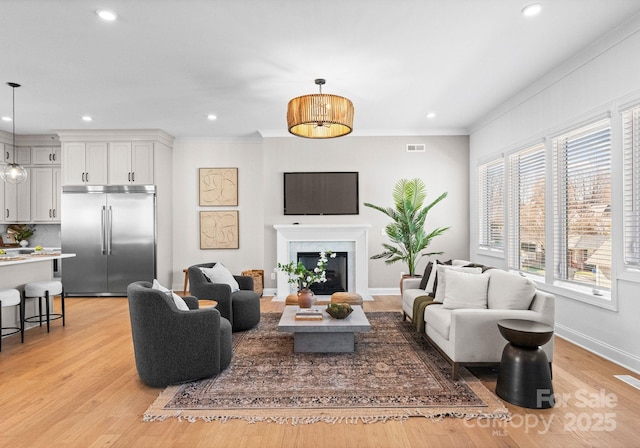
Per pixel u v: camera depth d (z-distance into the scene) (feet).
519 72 12.72
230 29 9.80
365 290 20.07
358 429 7.15
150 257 20.38
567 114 12.14
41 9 8.80
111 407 8.07
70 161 20.35
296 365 10.38
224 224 22.17
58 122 18.71
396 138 20.59
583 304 11.60
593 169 11.40
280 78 13.06
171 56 11.34
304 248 20.29
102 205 20.36
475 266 13.12
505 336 8.35
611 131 10.34
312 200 20.62
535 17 9.32
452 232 20.59
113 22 9.42
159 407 7.96
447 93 14.74
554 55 11.44
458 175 20.59
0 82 13.35
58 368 10.34
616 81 10.09
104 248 20.36
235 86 13.82
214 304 12.07
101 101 15.46
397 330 13.87
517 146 15.23
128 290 9.57
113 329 14.20
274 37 10.23
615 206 10.25
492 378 9.50
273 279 20.63
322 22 9.49
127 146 20.31
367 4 8.73
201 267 14.80
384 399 8.30
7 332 13.53
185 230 22.31
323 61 11.72
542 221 13.99
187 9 8.86
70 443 6.72
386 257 19.94
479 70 12.52
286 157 20.67
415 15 9.20
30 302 14.79
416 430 7.11
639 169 9.69
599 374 9.59
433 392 8.64
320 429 7.16
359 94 14.75
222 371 9.95
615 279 10.27
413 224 18.20
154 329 8.94
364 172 20.67
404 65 12.07
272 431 7.10
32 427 7.27
